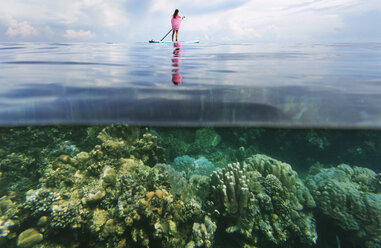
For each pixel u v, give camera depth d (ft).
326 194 16.43
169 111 7.86
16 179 14.96
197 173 19.49
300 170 25.45
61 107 8.02
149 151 17.31
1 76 11.25
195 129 9.87
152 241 11.25
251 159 19.71
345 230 15.25
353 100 8.20
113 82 10.43
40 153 16.17
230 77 11.38
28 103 8.17
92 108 8.03
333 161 24.97
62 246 10.58
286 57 20.02
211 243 11.87
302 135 24.45
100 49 29.96
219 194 14.40
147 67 14.14
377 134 21.25
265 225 13.44
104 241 10.85
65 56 20.33
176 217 12.30
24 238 10.43
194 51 26.23
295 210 15.14
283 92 9.04
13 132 14.99
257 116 7.67
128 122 7.90
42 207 11.59
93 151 15.30
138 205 11.27
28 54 22.11
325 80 10.60
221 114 7.78
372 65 14.74
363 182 18.53
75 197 12.50
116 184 12.96
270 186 15.49
